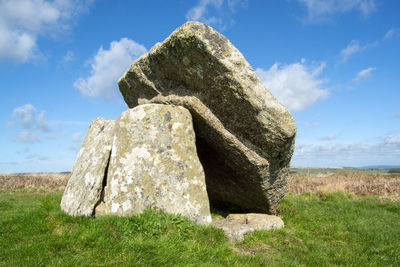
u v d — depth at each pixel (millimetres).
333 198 10797
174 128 5207
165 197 4754
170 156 5020
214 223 5371
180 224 4387
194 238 4234
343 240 5480
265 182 5801
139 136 5121
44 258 3416
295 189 12945
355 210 8383
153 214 4465
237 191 6848
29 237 4230
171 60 5188
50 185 14844
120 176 4934
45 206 5766
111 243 3756
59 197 6664
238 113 5098
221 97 5059
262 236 5156
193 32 4527
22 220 4840
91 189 5117
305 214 7102
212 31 4660
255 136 5238
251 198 6695
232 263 3771
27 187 14477
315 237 5574
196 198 5004
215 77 4840
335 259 4293
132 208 4691
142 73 5953
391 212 8406
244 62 4758
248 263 3842
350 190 12453
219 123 5371
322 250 4703
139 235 4008
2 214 6906
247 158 5402
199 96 5309
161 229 4211
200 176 5211
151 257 3479
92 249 3637
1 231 4414
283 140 5000
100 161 5352
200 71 4949
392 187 12562
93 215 5051
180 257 3562
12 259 3400
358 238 5496
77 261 3324
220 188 7328
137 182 4812
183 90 5520
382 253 4672
